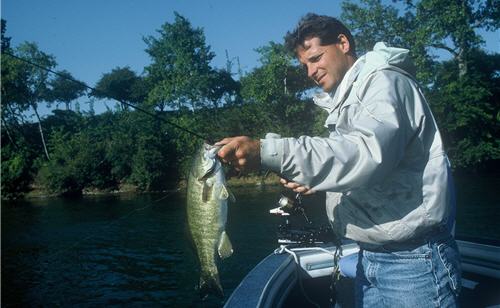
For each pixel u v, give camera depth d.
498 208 17.08
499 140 29.11
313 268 3.69
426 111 2.08
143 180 32.75
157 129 34.53
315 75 2.60
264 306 2.71
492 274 3.33
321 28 2.53
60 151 34.59
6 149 36.16
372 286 2.36
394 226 2.09
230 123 35.53
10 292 10.99
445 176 2.06
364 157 1.84
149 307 9.53
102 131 35.53
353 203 2.21
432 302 2.11
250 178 29.70
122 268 12.72
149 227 18.64
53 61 44.62
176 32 45.62
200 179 2.67
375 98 1.98
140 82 54.16
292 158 1.90
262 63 35.41
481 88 28.95
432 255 2.10
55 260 13.88
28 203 28.83
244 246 14.04
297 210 3.75
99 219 21.22
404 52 2.13
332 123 2.38
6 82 40.69
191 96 43.66
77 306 9.85
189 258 13.47
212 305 9.48
